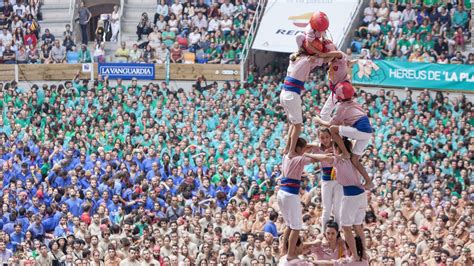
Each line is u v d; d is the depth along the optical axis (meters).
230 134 29.17
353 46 34.47
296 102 11.68
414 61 33.16
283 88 11.82
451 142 28.50
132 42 38.97
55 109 31.80
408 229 22.06
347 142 11.93
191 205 24.50
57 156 27.89
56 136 29.81
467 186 25.58
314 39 11.53
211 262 20.44
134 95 33.00
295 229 12.04
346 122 11.73
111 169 26.44
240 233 22.25
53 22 39.78
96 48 37.34
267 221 22.67
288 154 11.93
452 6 34.66
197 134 29.12
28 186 25.59
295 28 35.84
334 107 12.18
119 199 24.97
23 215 24.11
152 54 36.75
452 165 26.62
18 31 37.50
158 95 32.59
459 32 33.97
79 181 26.09
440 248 20.42
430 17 34.53
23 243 22.03
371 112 30.39
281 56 37.47
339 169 11.91
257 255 20.98
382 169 26.36
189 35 37.03
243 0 37.59
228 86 33.38
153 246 21.41
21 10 38.69
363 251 12.22
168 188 25.67
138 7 39.88
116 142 28.36
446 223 22.28
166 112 31.39
